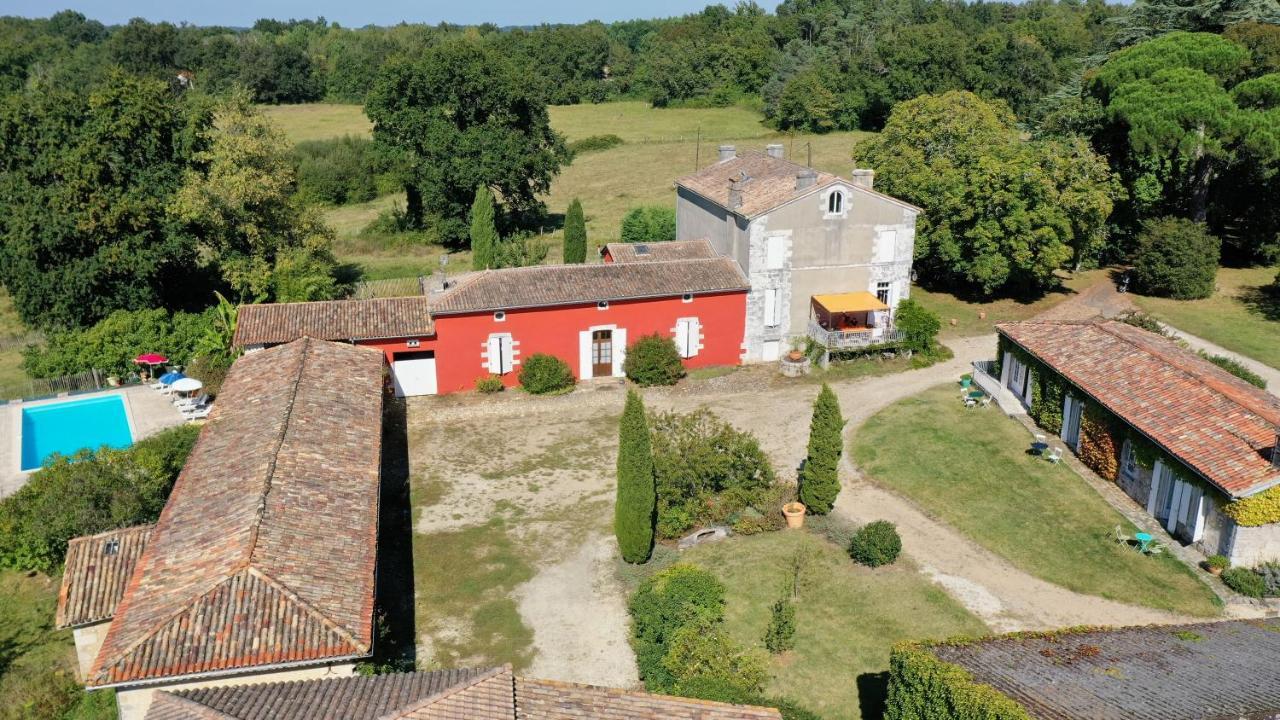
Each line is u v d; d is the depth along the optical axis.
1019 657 19.09
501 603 26.89
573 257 57.09
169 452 31.75
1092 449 33.88
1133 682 17.30
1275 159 52.84
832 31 128.50
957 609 26.16
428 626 25.84
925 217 53.25
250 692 17.56
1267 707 15.80
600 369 43.50
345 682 18.09
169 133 49.84
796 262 44.00
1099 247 57.62
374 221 75.50
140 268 46.78
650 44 155.50
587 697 18.11
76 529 27.27
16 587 27.48
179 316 45.72
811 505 30.86
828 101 107.56
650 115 126.69
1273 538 26.98
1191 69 55.06
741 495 31.19
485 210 57.09
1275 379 41.78
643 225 64.81
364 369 35.44
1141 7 67.31
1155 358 33.97
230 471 26.30
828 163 91.75
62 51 144.88
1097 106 58.44
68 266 46.53
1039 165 51.56
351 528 24.00
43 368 42.88
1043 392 37.41
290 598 20.30
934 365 44.75
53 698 22.69
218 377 40.56
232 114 50.88
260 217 51.06
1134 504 31.55
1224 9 63.12
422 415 39.66
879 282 45.59
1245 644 19.95
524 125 68.88
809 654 24.41
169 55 136.88
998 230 50.66
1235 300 53.72
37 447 36.38
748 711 18.08
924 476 33.88
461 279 42.47
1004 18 145.12
